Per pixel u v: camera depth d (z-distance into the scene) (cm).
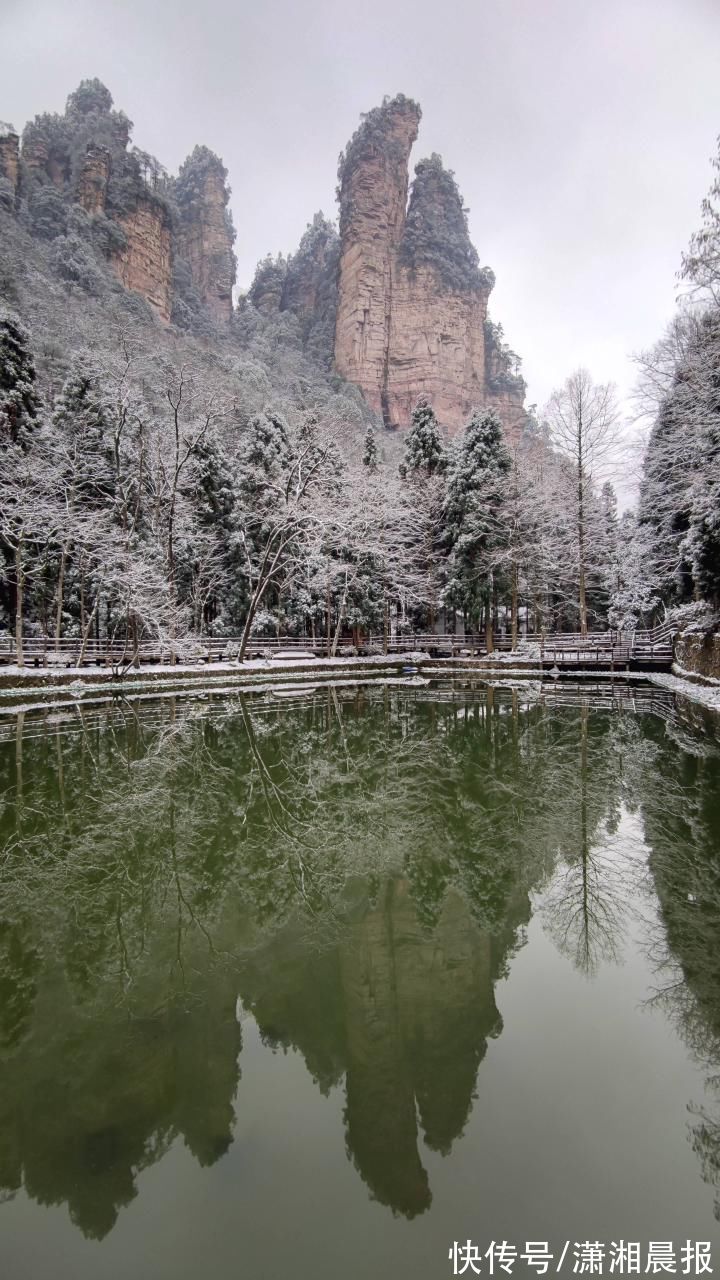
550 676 2892
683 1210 288
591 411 3191
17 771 1149
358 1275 258
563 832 797
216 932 576
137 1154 328
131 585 2352
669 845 737
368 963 520
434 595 3734
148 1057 405
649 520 2780
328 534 2959
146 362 3509
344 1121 345
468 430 3500
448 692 2455
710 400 1501
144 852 767
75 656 2527
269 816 899
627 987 473
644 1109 349
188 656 2845
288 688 2564
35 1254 275
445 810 909
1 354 2442
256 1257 272
